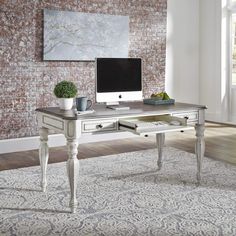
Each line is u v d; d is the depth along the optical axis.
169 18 7.73
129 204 3.53
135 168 4.75
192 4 8.10
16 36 5.70
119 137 6.70
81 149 5.89
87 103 3.74
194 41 8.23
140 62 4.08
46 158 3.87
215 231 2.95
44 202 3.58
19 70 5.79
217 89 8.18
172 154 5.47
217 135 6.91
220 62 8.05
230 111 8.24
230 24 8.03
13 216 3.26
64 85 3.74
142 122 3.79
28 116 5.94
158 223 3.11
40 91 6.00
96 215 3.28
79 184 4.11
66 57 6.12
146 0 6.95
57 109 3.83
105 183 4.15
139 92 4.09
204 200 3.63
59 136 6.16
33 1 5.79
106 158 5.27
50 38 5.95
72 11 6.12
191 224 3.08
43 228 3.02
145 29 6.99
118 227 3.03
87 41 6.29
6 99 5.73
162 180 4.26
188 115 3.98
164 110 3.80
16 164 5.01
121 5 6.64
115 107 3.91
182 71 8.07
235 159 5.25
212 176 4.40
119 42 6.62
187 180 4.26
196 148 4.12
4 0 5.55
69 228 3.02
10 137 5.81
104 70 3.84
